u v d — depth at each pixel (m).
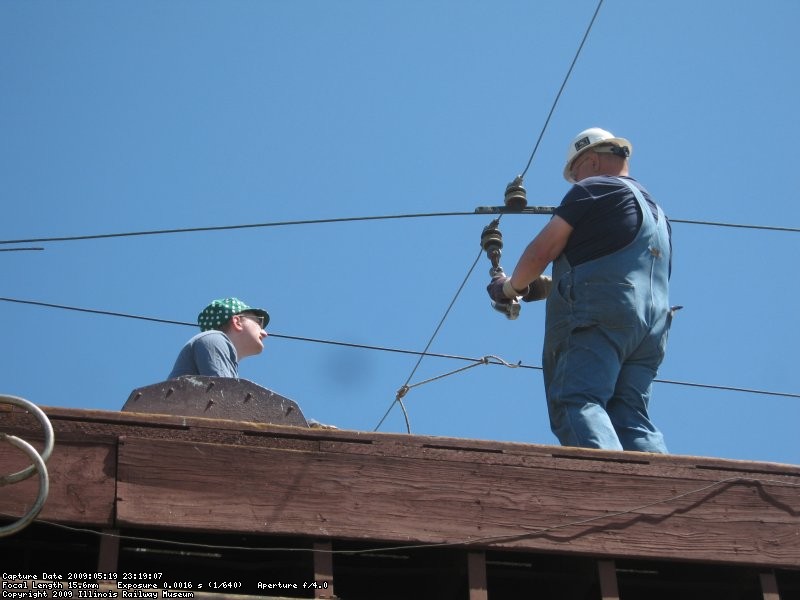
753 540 11.23
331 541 10.42
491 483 10.87
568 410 12.43
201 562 11.03
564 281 12.84
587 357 12.59
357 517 10.48
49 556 11.09
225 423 10.55
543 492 10.95
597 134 13.74
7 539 10.73
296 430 10.67
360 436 10.78
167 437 10.39
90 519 9.98
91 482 10.09
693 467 11.38
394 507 10.59
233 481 10.35
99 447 10.23
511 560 11.33
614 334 12.65
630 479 11.19
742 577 11.48
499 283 13.66
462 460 10.90
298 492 10.45
